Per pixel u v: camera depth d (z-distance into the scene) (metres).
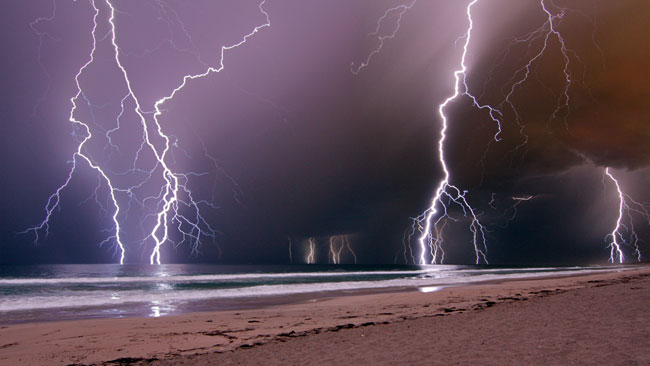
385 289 15.99
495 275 28.19
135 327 7.20
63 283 20.38
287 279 23.77
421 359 3.61
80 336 6.39
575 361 3.04
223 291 15.23
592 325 4.68
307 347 4.86
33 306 10.87
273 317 8.23
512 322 5.53
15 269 43.44
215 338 6.05
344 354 4.20
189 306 10.76
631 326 4.40
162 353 5.11
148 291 15.25
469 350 3.83
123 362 4.71
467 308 8.52
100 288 17.06
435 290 14.66
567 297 8.84
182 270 41.25
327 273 33.75
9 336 6.42
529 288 13.69
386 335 5.29
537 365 3.03
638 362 2.84
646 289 9.17
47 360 4.85
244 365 4.04
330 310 9.30
